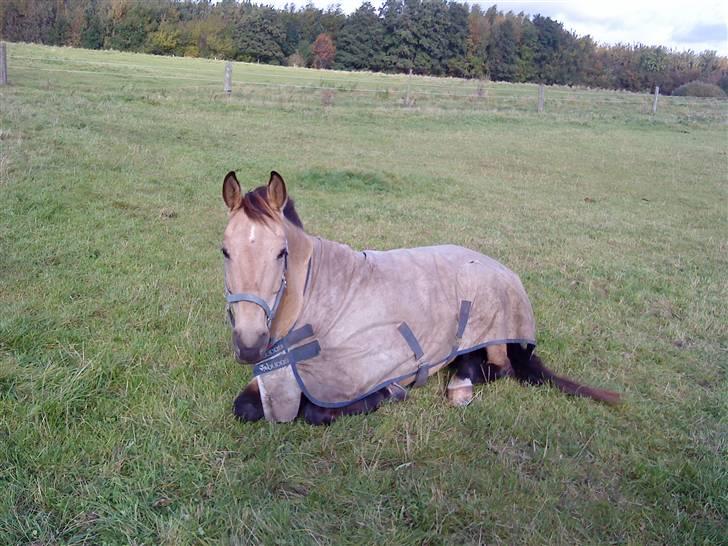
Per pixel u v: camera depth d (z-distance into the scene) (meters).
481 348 4.25
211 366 4.16
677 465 3.53
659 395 4.42
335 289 3.58
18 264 5.48
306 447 3.37
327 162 11.84
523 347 4.41
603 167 14.74
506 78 65.12
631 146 18.22
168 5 63.66
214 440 3.33
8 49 33.50
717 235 9.48
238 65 47.12
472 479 3.21
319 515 2.90
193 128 13.38
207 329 4.67
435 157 14.18
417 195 10.27
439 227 8.41
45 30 57.38
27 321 4.36
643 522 3.07
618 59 67.75
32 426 3.27
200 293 5.38
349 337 3.54
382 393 3.72
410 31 62.53
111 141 10.64
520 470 3.36
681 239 9.08
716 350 5.34
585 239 8.58
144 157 10.03
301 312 3.47
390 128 17.89
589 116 24.70
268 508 2.90
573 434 3.75
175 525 2.71
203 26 60.50
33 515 2.75
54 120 11.33
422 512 2.95
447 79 50.75
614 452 3.62
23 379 3.68
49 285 5.12
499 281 4.24
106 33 57.97
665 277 7.18
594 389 4.16
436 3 62.22
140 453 3.19
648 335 5.53
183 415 3.55
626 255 8.01
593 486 3.32
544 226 9.09
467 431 3.71
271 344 3.41
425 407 3.93
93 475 3.03
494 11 71.00
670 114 28.38
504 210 9.93
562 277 6.88
